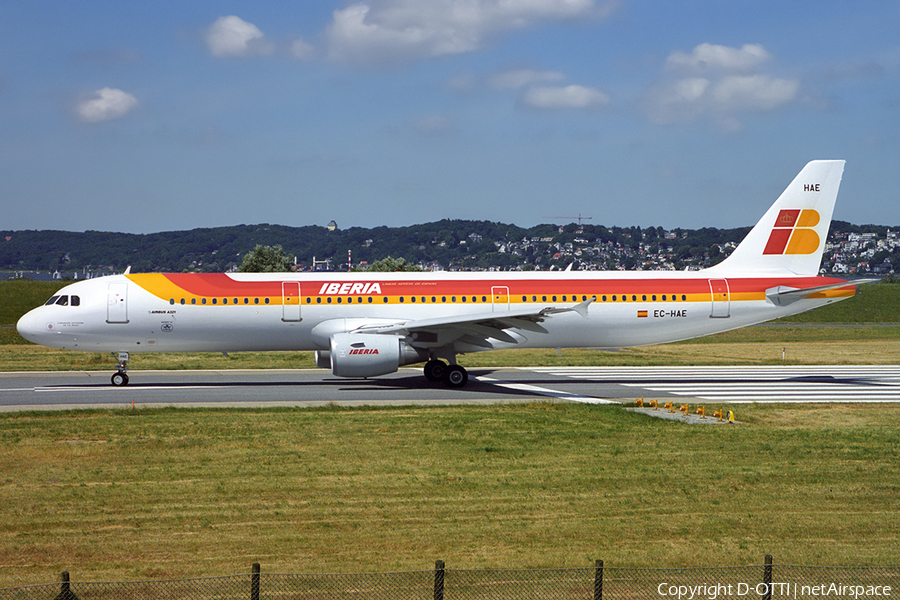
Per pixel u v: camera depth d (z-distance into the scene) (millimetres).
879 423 49250
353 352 57250
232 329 61250
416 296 62594
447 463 36000
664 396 60094
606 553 25094
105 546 25359
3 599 21203
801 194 67312
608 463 36250
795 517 28812
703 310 64938
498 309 63062
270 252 170750
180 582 22516
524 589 22172
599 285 64500
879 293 199750
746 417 50594
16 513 28453
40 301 165500
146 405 52156
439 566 19922
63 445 39219
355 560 24312
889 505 30281
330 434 42250
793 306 66062
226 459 36469
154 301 60156
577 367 79625
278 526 27328
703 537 26672
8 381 65375
